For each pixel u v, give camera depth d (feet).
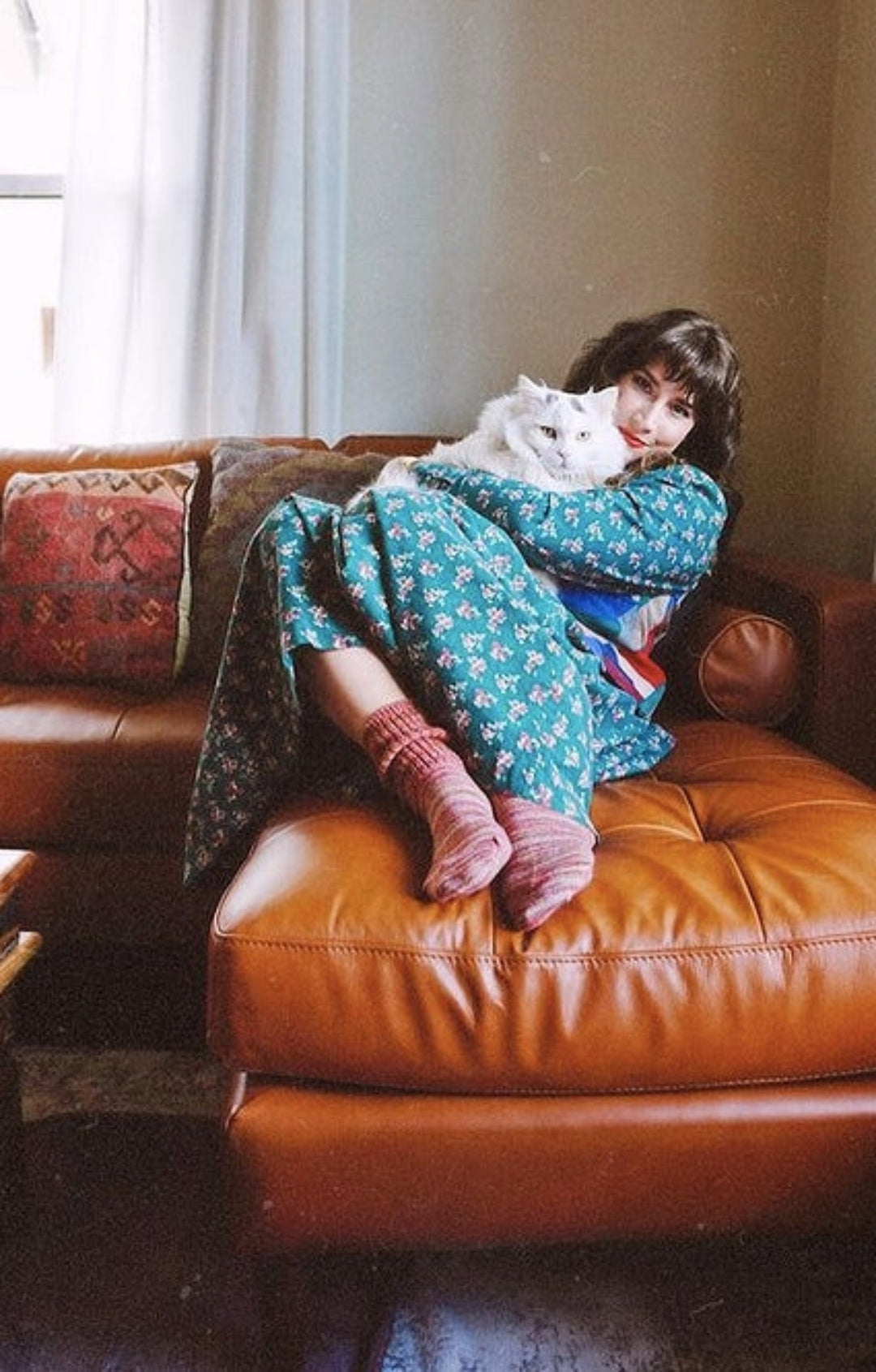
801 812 3.57
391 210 7.41
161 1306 3.46
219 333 7.21
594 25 7.20
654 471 4.59
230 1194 2.94
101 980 5.45
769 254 7.36
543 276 7.44
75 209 7.24
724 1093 2.96
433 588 3.54
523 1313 3.42
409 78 7.29
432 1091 2.94
